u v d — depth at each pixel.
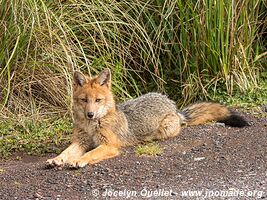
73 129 11.55
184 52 14.55
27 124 12.88
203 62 14.48
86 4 14.33
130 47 14.95
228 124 12.64
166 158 10.59
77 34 14.45
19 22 13.37
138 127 11.66
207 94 14.26
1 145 11.96
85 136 11.12
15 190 9.17
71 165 10.05
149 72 15.07
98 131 11.02
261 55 14.91
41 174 9.91
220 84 14.49
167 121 11.94
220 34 14.17
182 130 12.37
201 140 11.59
